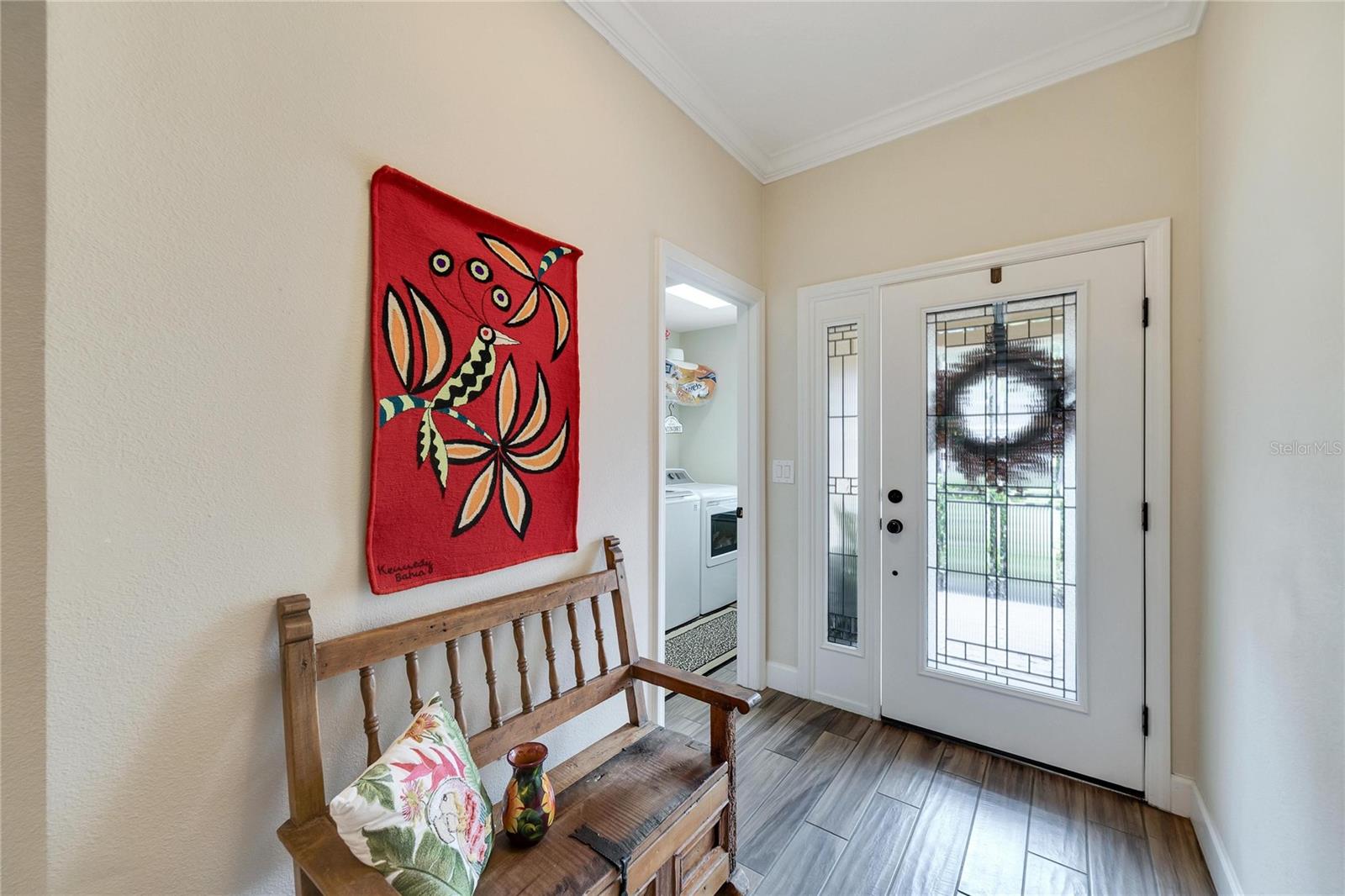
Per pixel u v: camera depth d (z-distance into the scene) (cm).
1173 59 177
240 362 95
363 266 112
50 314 77
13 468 77
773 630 268
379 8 115
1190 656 173
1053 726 196
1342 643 89
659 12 169
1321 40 95
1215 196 155
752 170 256
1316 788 97
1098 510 189
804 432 256
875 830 168
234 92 94
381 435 114
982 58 193
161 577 87
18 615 78
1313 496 98
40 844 78
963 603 216
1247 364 129
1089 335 190
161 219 86
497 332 137
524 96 146
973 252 213
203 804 90
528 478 145
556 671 141
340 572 108
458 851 90
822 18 173
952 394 218
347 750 109
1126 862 154
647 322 189
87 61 80
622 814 114
